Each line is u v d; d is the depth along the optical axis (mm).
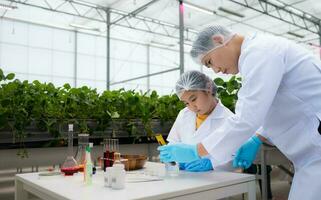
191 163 1548
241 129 1121
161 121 3053
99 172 1535
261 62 1145
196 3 7691
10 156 2289
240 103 1166
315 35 10125
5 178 2289
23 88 2398
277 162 2324
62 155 2473
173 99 3084
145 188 1093
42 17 8781
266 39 1224
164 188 1086
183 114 2066
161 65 11742
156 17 9000
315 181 1144
